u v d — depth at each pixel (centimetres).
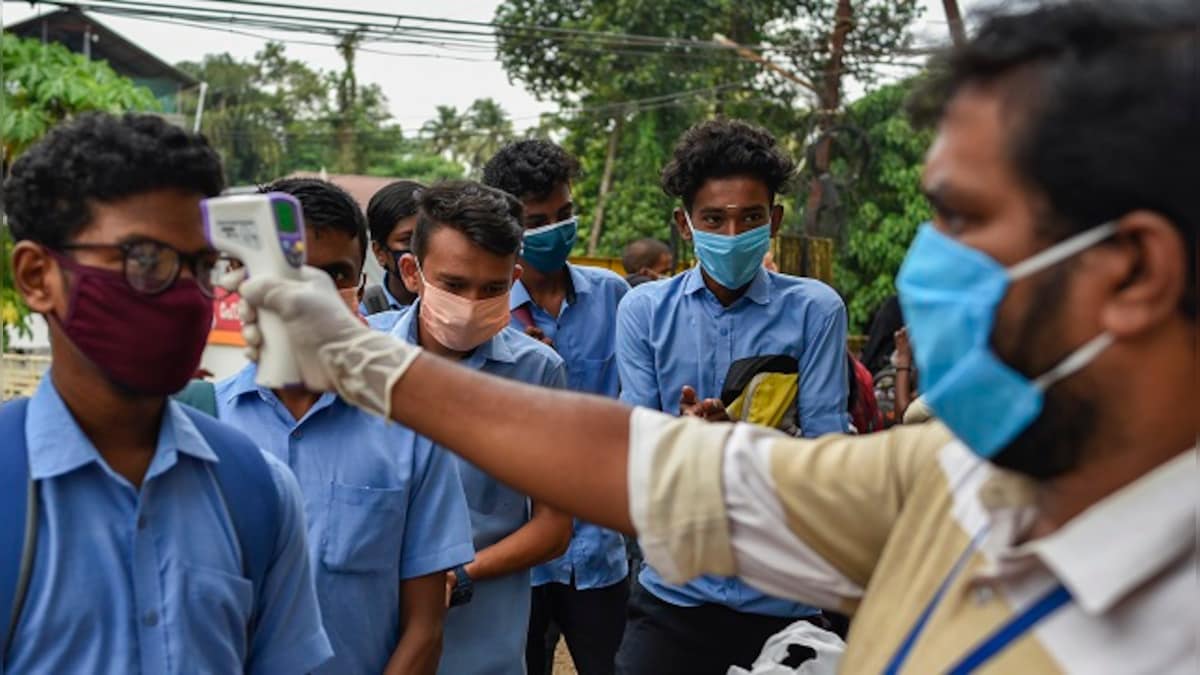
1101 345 116
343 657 251
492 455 159
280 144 3706
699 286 376
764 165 365
